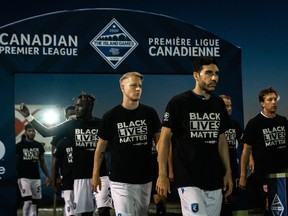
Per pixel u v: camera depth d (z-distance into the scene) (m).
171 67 5.93
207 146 4.15
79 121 6.18
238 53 6.06
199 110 4.17
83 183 6.16
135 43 5.88
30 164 7.65
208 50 5.99
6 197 5.59
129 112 5.02
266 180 5.62
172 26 5.94
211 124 4.17
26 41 5.70
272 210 5.02
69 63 5.77
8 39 5.67
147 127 5.04
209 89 4.12
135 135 4.99
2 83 5.64
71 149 6.52
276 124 6.01
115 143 5.00
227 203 6.02
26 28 5.71
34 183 7.66
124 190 4.95
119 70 5.84
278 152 6.02
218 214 4.23
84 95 6.18
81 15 5.79
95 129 6.20
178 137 4.19
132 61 5.87
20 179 7.61
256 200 6.10
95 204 6.36
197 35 5.98
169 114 4.15
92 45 5.80
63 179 6.60
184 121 4.15
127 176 4.95
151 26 5.91
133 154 4.98
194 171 4.11
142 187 5.02
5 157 5.60
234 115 6.05
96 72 5.81
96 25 5.82
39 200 8.48
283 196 4.86
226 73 6.03
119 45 5.85
